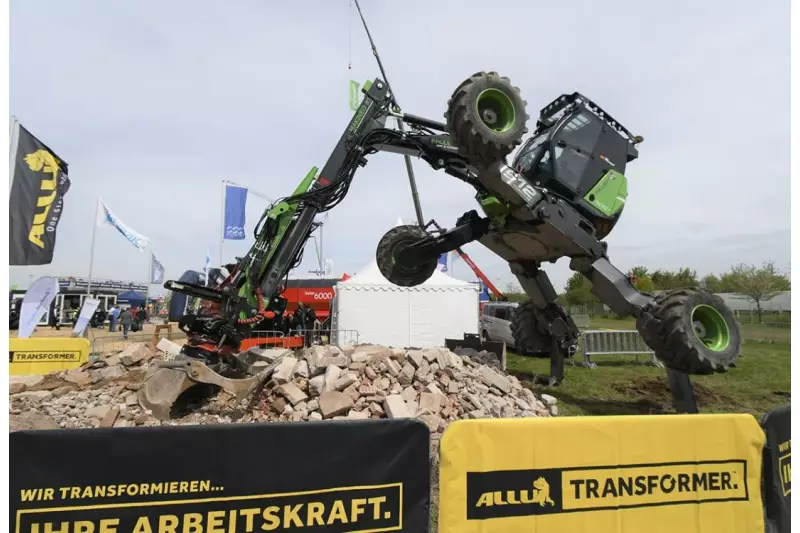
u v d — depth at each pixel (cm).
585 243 764
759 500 337
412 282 914
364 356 740
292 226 818
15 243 1190
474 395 718
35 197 1209
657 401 871
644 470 312
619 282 751
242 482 265
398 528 288
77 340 1060
